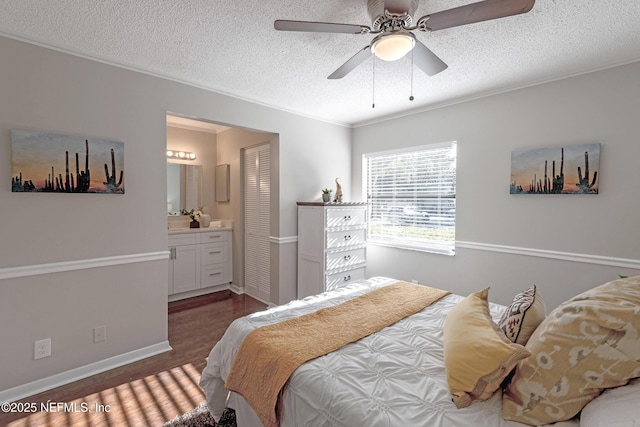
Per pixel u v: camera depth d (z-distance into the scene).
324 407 1.13
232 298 4.07
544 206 2.66
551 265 2.63
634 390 0.87
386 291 2.28
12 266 1.96
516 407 0.99
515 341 1.23
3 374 1.95
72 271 2.19
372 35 1.98
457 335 1.24
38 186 2.03
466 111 3.13
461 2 1.67
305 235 3.61
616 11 1.70
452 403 1.08
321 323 1.71
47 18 1.79
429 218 3.51
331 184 4.05
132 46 2.13
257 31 1.94
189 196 4.59
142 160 2.49
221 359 1.71
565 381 0.94
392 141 3.81
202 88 2.83
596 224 2.40
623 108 2.28
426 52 1.74
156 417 1.82
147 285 2.54
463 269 3.19
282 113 3.49
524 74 2.56
